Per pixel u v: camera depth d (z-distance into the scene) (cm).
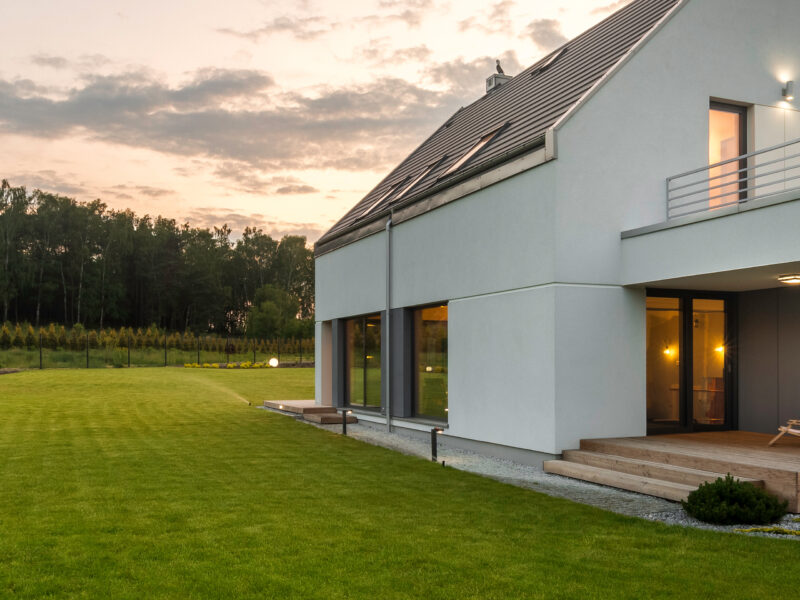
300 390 2406
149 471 891
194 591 441
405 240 1360
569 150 945
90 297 8138
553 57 1530
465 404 1148
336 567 493
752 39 1088
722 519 629
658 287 1000
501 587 452
